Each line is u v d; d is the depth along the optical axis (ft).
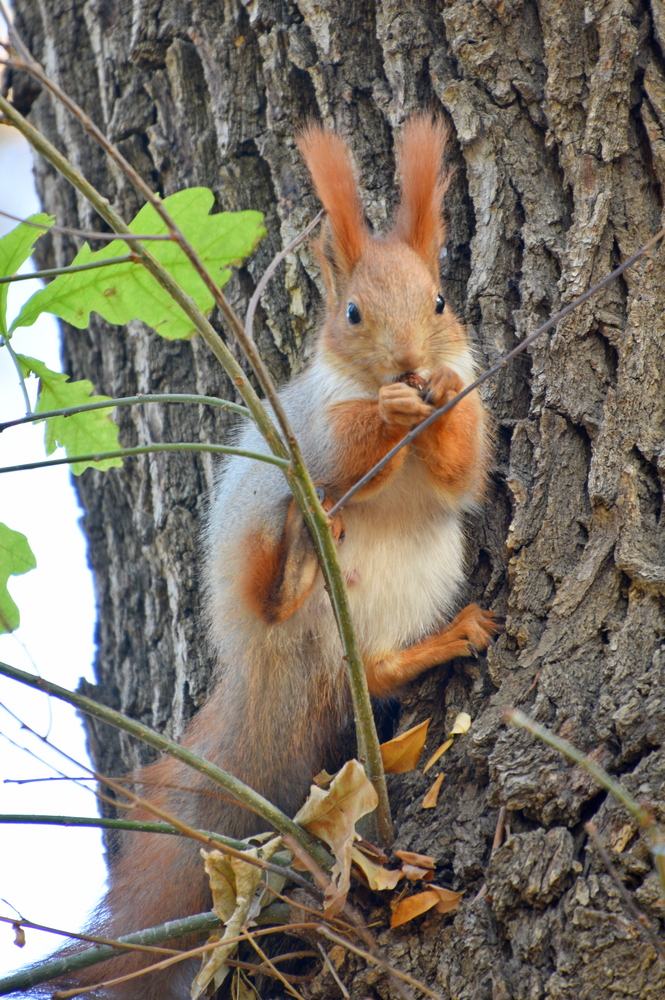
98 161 30.35
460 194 26.23
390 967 16.16
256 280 27.61
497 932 17.10
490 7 25.68
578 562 20.51
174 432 28.14
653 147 23.16
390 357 23.49
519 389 23.99
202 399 16.55
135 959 22.66
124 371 29.45
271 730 24.39
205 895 22.80
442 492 23.80
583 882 16.46
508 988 16.35
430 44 26.61
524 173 24.82
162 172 29.17
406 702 22.85
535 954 16.40
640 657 18.58
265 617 23.67
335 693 24.71
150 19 29.58
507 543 21.24
